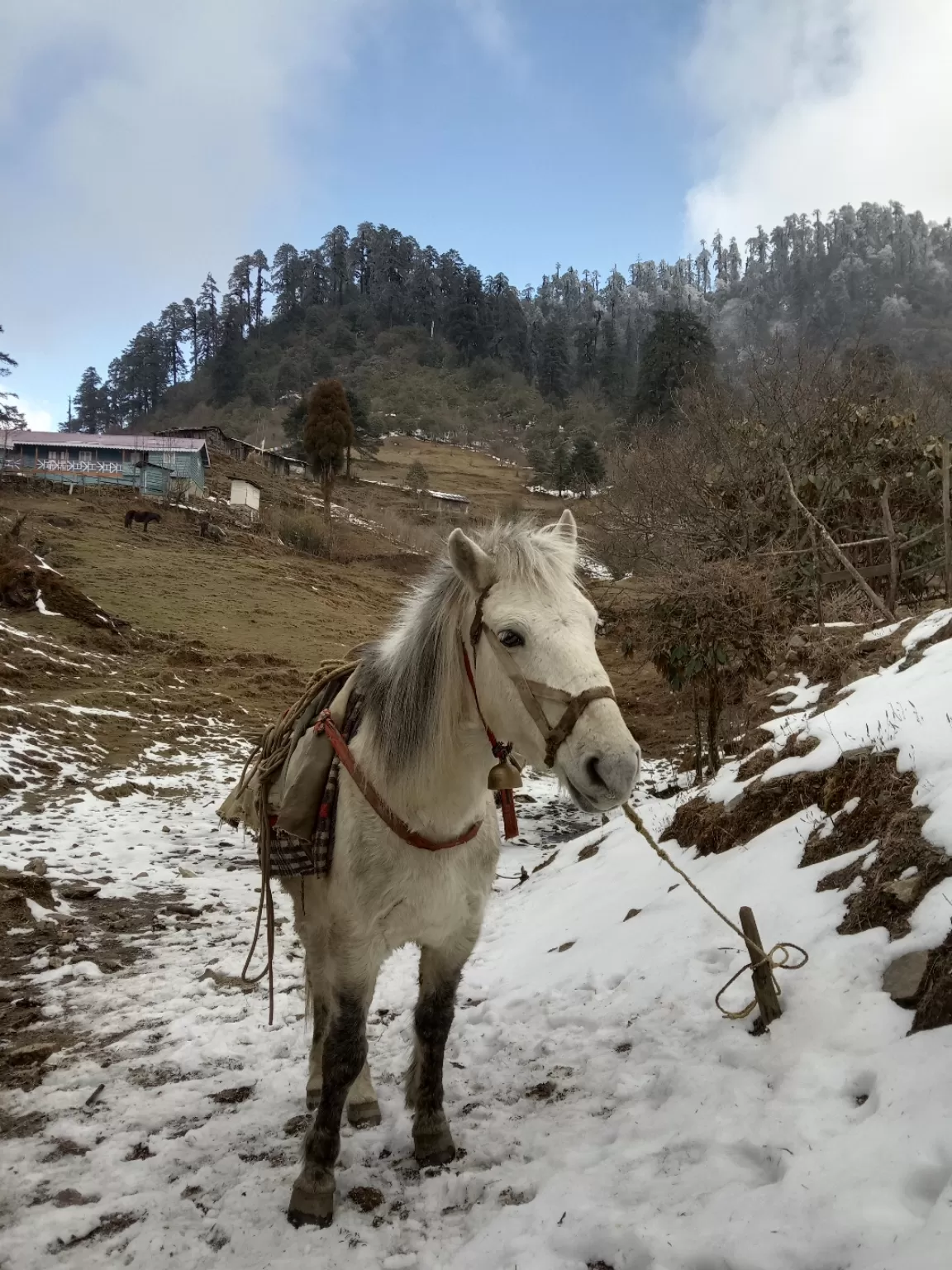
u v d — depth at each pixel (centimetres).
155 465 4716
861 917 329
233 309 17225
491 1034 396
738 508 1442
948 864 313
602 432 9981
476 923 285
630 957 423
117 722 1384
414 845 255
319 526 4016
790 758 516
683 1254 202
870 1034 266
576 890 611
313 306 17125
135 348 17825
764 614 920
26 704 1338
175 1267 252
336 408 4825
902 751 411
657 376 5803
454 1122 317
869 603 1086
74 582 2384
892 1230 183
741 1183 223
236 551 3381
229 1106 360
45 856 812
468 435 10694
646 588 1334
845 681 688
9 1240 269
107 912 681
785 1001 302
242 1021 457
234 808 369
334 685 318
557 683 218
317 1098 339
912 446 1241
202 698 1627
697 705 989
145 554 2955
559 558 246
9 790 1027
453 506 6331
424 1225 257
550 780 1326
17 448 4988
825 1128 232
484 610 236
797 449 1402
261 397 13600
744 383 2175
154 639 2020
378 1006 482
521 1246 226
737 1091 265
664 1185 234
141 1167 311
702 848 537
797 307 17388
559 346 14425
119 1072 401
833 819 425
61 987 520
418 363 14775
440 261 18362
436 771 251
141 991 511
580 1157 266
